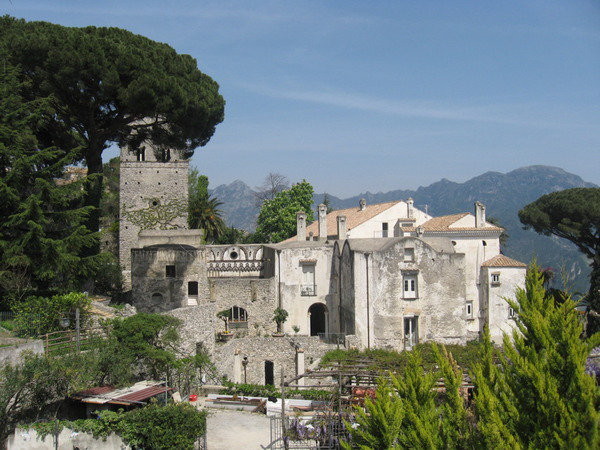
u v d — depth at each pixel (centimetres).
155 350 3559
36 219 3475
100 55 4262
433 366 3130
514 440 1609
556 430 1575
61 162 3828
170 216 6738
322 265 5569
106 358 3122
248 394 3931
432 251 4956
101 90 4369
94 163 4894
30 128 3941
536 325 1800
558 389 1698
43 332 3362
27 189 3838
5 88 3694
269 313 5425
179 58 5203
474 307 5862
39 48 4088
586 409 1585
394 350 4734
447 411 1878
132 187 6719
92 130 4722
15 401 2736
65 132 4656
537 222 7162
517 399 1753
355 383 3222
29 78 4244
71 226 3900
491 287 5653
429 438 1722
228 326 5291
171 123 5016
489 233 6028
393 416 1817
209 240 8225
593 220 6681
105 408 2955
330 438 2702
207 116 5084
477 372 1841
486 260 5962
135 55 4497
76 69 4166
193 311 4341
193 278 5309
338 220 6106
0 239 3506
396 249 4919
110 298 5319
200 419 2856
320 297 5547
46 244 3475
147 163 6744
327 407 3030
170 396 3238
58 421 2719
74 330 3422
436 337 4931
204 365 4238
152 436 2709
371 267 4900
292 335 5191
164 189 6781
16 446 2698
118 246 6819
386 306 4897
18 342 3002
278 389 3944
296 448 2833
